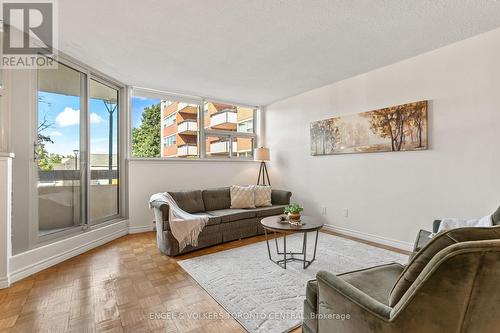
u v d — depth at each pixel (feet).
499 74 7.97
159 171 13.67
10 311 5.87
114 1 6.44
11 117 7.63
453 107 8.94
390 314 3.14
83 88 10.55
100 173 11.66
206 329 5.30
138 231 13.04
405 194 10.24
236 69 11.15
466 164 8.64
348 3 6.63
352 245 10.75
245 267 8.50
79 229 10.14
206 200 13.14
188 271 8.18
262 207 13.52
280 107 16.47
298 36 8.33
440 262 2.64
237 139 17.24
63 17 7.15
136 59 10.04
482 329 2.83
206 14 7.07
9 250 7.19
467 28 7.93
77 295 6.63
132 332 5.16
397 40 8.67
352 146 12.12
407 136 10.08
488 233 2.90
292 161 15.58
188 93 14.71
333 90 13.09
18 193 7.77
